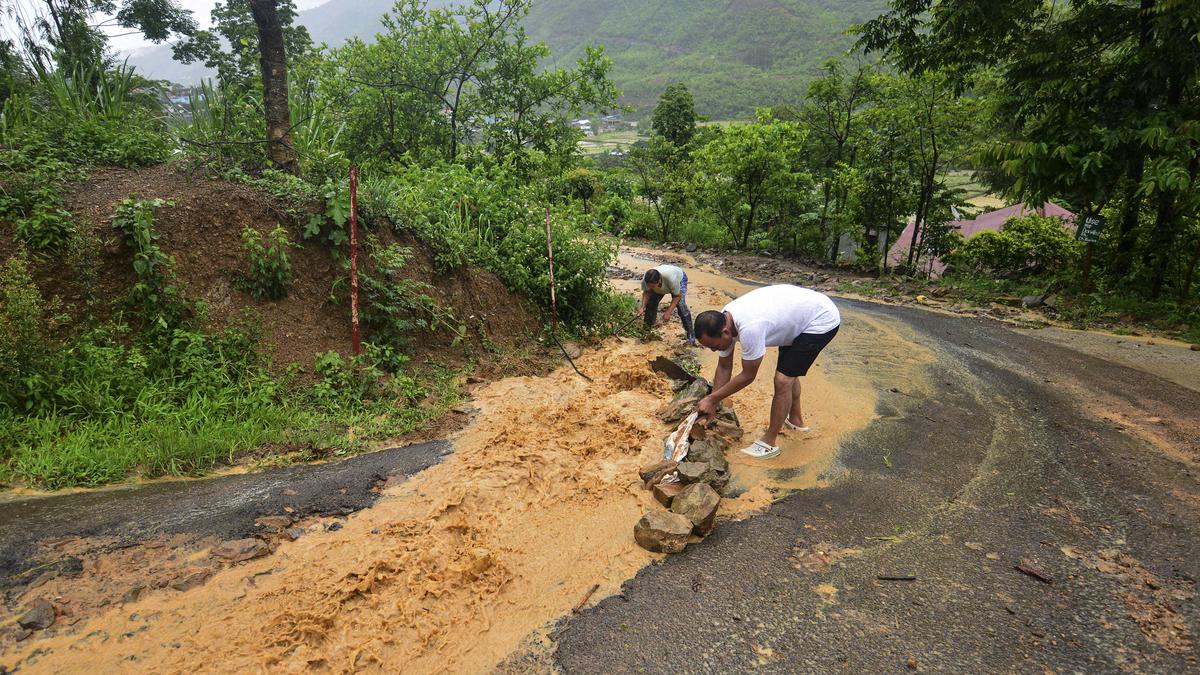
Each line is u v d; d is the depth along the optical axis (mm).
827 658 2654
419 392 5500
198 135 6938
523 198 8867
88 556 3090
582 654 2682
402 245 6594
